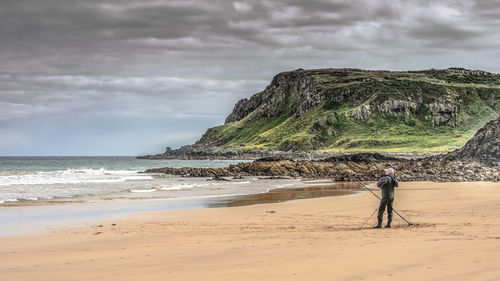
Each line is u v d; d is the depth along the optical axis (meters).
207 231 17.25
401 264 9.51
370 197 32.84
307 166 76.62
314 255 11.05
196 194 37.59
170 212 24.56
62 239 15.80
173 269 10.16
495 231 14.20
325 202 29.02
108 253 12.84
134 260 11.55
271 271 9.42
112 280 9.23
